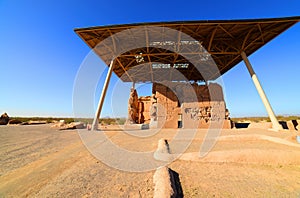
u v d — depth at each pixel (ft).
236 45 53.83
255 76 50.03
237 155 15.02
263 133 34.86
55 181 10.41
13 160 15.07
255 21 41.60
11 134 37.06
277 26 44.52
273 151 15.21
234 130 44.09
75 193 8.86
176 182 10.27
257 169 12.74
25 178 10.85
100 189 9.36
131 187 9.62
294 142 22.15
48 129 51.60
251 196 8.56
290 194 8.75
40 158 15.78
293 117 102.12
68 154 17.40
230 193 8.89
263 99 47.19
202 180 10.62
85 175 11.51
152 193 8.80
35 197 8.42
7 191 9.03
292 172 12.03
